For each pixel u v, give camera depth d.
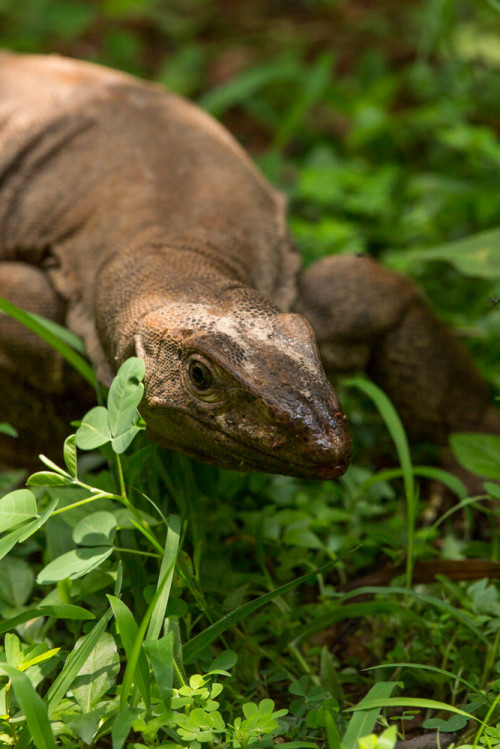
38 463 9.55
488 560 7.71
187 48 18.70
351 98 16.33
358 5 21.05
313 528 8.45
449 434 9.80
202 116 10.91
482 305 11.71
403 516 8.91
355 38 19.77
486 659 6.86
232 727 5.66
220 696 6.50
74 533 6.43
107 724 5.67
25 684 5.26
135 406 6.09
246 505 8.71
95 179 9.78
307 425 6.19
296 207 14.36
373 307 9.28
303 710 6.16
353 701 6.88
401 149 15.56
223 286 7.48
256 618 7.06
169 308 7.20
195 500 7.70
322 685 6.84
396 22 20.06
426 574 7.54
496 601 7.16
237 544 8.15
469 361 9.95
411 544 7.48
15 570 7.25
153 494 7.48
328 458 6.15
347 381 8.51
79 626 6.79
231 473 7.71
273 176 14.16
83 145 10.12
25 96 10.67
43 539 7.82
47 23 18.83
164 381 6.89
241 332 6.66
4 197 10.08
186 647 6.14
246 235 9.15
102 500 7.27
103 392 7.99
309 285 9.38
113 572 6.80
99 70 11.45
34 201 9.88
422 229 13.27
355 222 13.69
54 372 9.05
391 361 9.55
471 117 15.84
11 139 10.27
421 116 15.30
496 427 9.84
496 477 8.07
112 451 7.16
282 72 15.80
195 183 9.59
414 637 7.33
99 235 9.19
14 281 9.41
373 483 8.75
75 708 5.85
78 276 9.20
